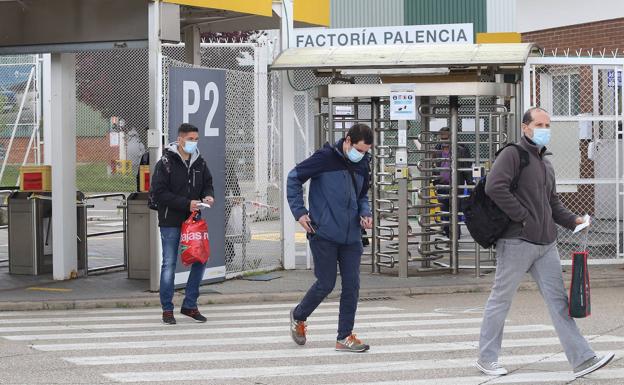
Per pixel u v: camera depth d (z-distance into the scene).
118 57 53.81
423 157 35.31
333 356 19.11
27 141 50.94
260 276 31.91
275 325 23.45
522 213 16.66
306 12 35.03
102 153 63.47
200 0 29.12
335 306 26.91
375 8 61.06
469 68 31.62
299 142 35.66
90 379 17.17
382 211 32.22
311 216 19.31
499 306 17.16
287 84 33.03
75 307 27.48
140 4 29.56
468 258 35.69
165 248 23.91
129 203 31.77
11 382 16.98
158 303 27.88
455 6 59.41
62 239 31.61
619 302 26.38
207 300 27.80
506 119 33.00
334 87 30.80
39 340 21.53
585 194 37.97
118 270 34.12
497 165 16.78
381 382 16.70
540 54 32.38
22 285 30.66
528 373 17.38
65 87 31.36
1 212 36.97
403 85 30.28
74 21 30.36
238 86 32.50
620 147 36.34
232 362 18.61
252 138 33.56
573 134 33.44
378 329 22.33
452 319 23.89
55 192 31.50
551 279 16.98
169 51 47.38
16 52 31.16
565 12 42.94
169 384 16.72
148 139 27.98
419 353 19.33
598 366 16.69
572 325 16.95
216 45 44.50
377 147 31.52
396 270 32.94
